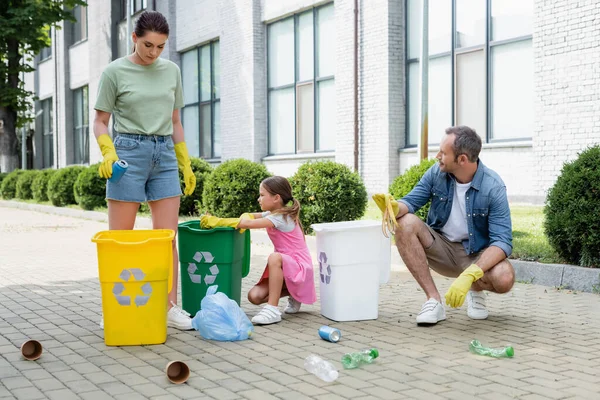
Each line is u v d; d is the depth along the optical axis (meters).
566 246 5.96
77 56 26.58
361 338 4.19
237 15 16.95
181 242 4.77
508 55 11.17
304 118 15.48
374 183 13.13
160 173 4.60
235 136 17.34
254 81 16.48
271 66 16.47
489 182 4.46
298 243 4.89
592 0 9.53
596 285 5.60
